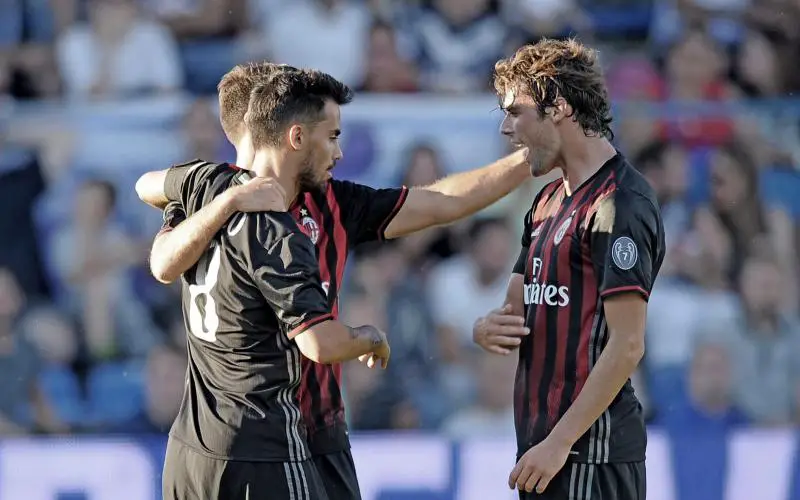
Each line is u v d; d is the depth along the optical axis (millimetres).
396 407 25031
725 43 29609
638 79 28953
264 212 10750
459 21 28922
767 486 23594
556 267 11219
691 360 26219
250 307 10828
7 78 27609
